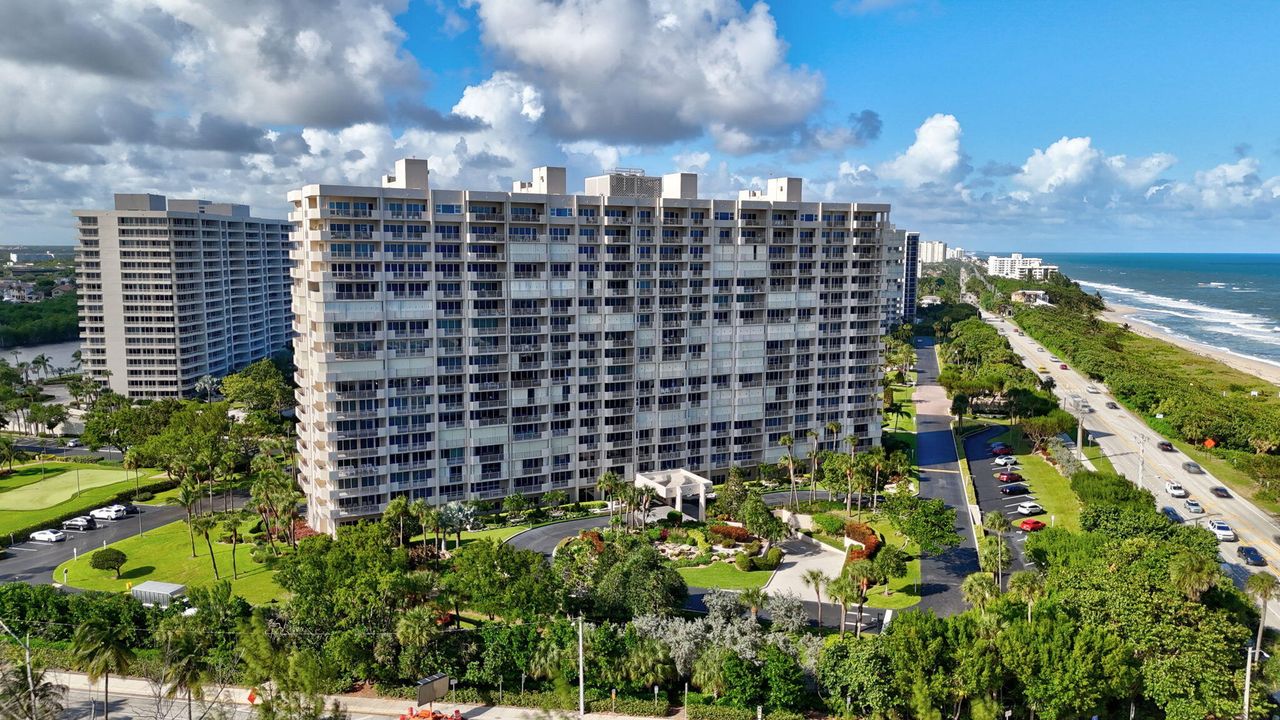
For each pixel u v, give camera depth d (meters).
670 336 182.50
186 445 187.88
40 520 167.12
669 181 189.88
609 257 173.88
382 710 101.12
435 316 159.88
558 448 175.50
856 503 180.38
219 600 112.31
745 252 187.25
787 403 198.00
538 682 106.25
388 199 153.62
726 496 168.12
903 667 95.88
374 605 109.12
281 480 153.62
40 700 93.38
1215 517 171.50
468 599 118.00
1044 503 183.25
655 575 121.31
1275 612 124.06
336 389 153.88
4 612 115.12
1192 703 92.88
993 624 102.31
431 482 164.25
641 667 101.38
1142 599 101.06
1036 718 97.38
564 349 172.50
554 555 144.88
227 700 100.50
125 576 141.38
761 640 106.00
